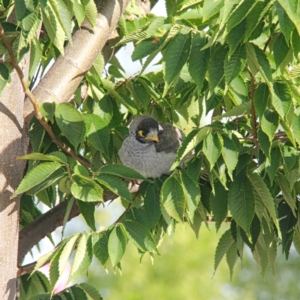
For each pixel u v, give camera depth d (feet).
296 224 26.40
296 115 22.49
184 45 22.27
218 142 21.70
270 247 26.76
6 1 24.36
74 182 22.26
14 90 24.94
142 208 24.98
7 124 24.66
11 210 24.45
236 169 23.49
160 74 30.40
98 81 28.22
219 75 21.77
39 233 29.09
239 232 25.99
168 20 23.36
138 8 31.60
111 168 23.08
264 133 22.44
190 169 22.77
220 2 20.94
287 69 24.30
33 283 30.94
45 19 22.50
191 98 28.71
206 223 25.36
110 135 27.68
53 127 26.73
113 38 31.50
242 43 21.24
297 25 18.81
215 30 21.86
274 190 25.85
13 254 24.47
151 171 31.24
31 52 22.76
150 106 32.58
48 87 26.32
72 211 29.30
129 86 29.27
